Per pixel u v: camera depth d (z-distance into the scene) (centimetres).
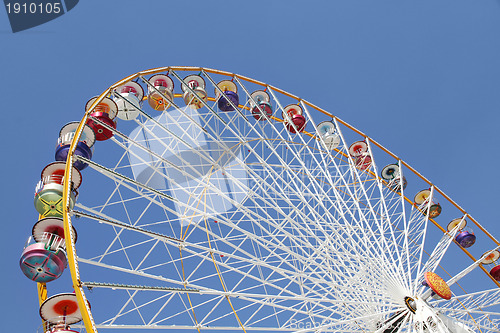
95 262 1341
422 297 2069
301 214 1947
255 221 1866
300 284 1817
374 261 1973
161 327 1488
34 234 1480
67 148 1750
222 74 2411
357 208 2100
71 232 1254
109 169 1545
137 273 1454
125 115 2152
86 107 1970
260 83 2517
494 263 2570
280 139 2289
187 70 2280
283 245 1839
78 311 1472
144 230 1509
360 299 1998
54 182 1596
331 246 1936
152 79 2269
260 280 1731
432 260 2241
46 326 1445
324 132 2697
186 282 1589
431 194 2580
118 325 1411
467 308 2203
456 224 2667
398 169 2709
